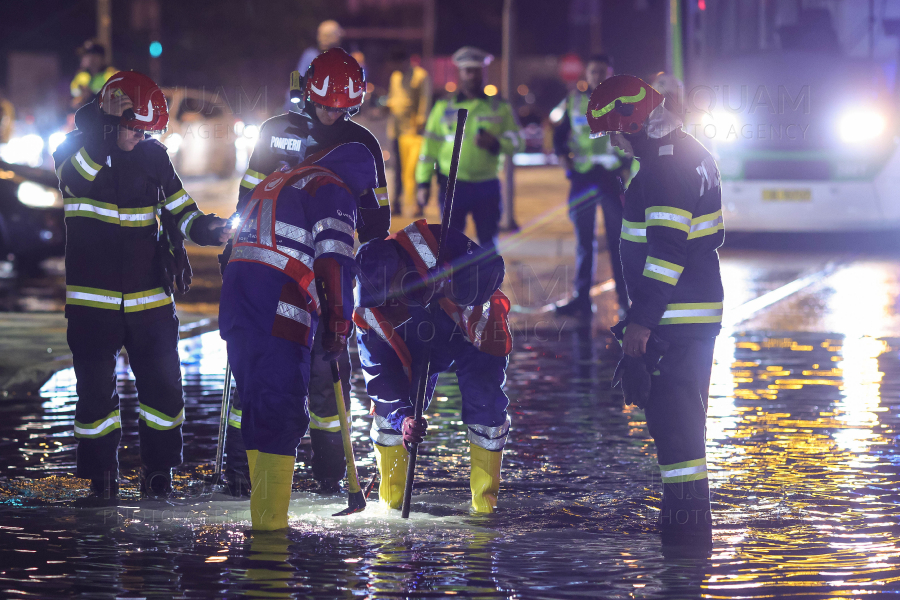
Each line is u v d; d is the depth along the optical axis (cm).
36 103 10519
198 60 12438
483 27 16538
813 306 3703
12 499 1653
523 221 6316
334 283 1473
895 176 5294
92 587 1262
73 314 1667
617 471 1812
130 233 1666
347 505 1647
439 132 3416
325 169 1524
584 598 1226
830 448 1942
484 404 1603
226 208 6469
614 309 3697
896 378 2584
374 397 1634
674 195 1422
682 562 1352
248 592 1247
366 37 13638
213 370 2702
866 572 1309
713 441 1997
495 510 1598
